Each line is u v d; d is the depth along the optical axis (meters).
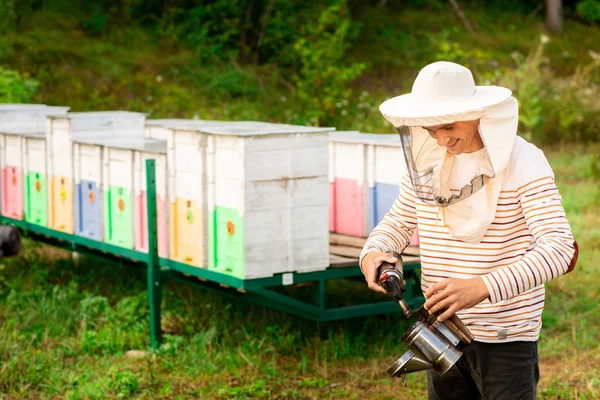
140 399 5.72
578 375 6.28
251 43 21.84
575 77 21.30
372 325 7.33
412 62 23.16
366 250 3.46
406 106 3.13
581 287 8.55
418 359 3.25
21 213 8.58
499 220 3.21
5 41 18.41
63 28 20.09
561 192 13.30
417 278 7.42
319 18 20.23
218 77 19.72
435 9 26.86
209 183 6.21
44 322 7.15
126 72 18.94
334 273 6.45
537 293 3.33
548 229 3.07
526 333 3.31
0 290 7.96
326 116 18.61
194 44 20.98
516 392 3.33
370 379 6.19
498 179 3.16
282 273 6.18
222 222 6.16
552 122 19.98
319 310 6.47
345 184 7.37
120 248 7.16
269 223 6.05
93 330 7.13
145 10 21.92
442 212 3.29
